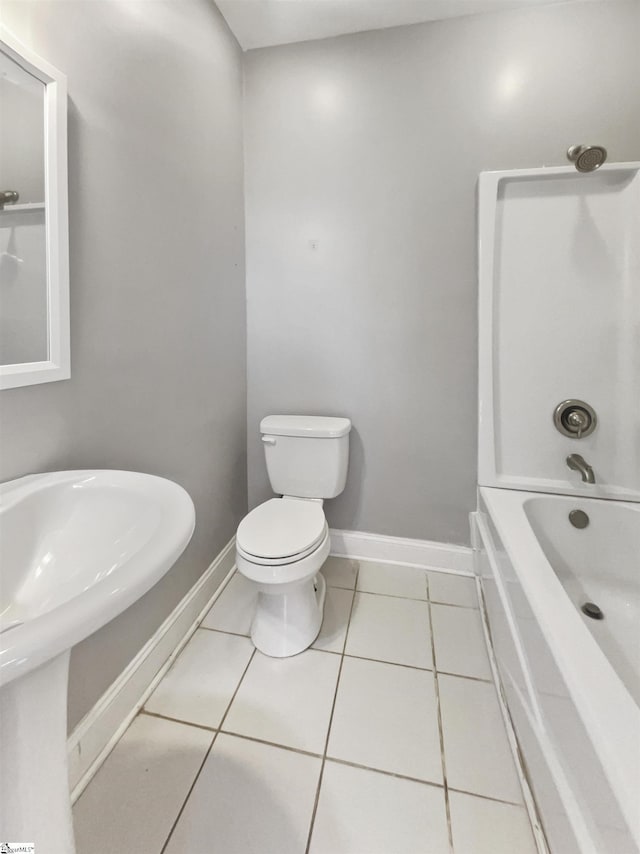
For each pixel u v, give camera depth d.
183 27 1.29
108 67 0.98
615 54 1.42
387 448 1.81
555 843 0.75
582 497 1.46
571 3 1.44
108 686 1.06
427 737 1.07
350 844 0.85
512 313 1.55
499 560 1.24
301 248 1.78
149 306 1.17
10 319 0.77
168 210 1.25
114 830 0.87
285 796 0.93
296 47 1.69
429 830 0.87
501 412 1.58
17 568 0.68
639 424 1.45
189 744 1.05
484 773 0.98
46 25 0.81
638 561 1.35
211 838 0.86
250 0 1.48
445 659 1.33
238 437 1.85
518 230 1.52
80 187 0.91
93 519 0.78
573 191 1.47
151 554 0.55
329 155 1.70
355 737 1.07
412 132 1.60
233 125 1.67
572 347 1.51
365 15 1.54
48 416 0.86
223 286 1.63
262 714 1.13
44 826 0.60
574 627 0.81
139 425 1.15
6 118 0.75
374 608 1.57
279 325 1.85
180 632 1.38
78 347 0.93
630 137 1.43
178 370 1.34
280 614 1.35
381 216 1.68
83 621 0.44
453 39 1.53
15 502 0.69
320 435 1.65
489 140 1.54
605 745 0.59
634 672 1.12
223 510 1.72
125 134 1.05
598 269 1.47
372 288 1.73
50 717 0.60
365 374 1.79
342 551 1.93
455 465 1.75
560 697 0.73
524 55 1.48
